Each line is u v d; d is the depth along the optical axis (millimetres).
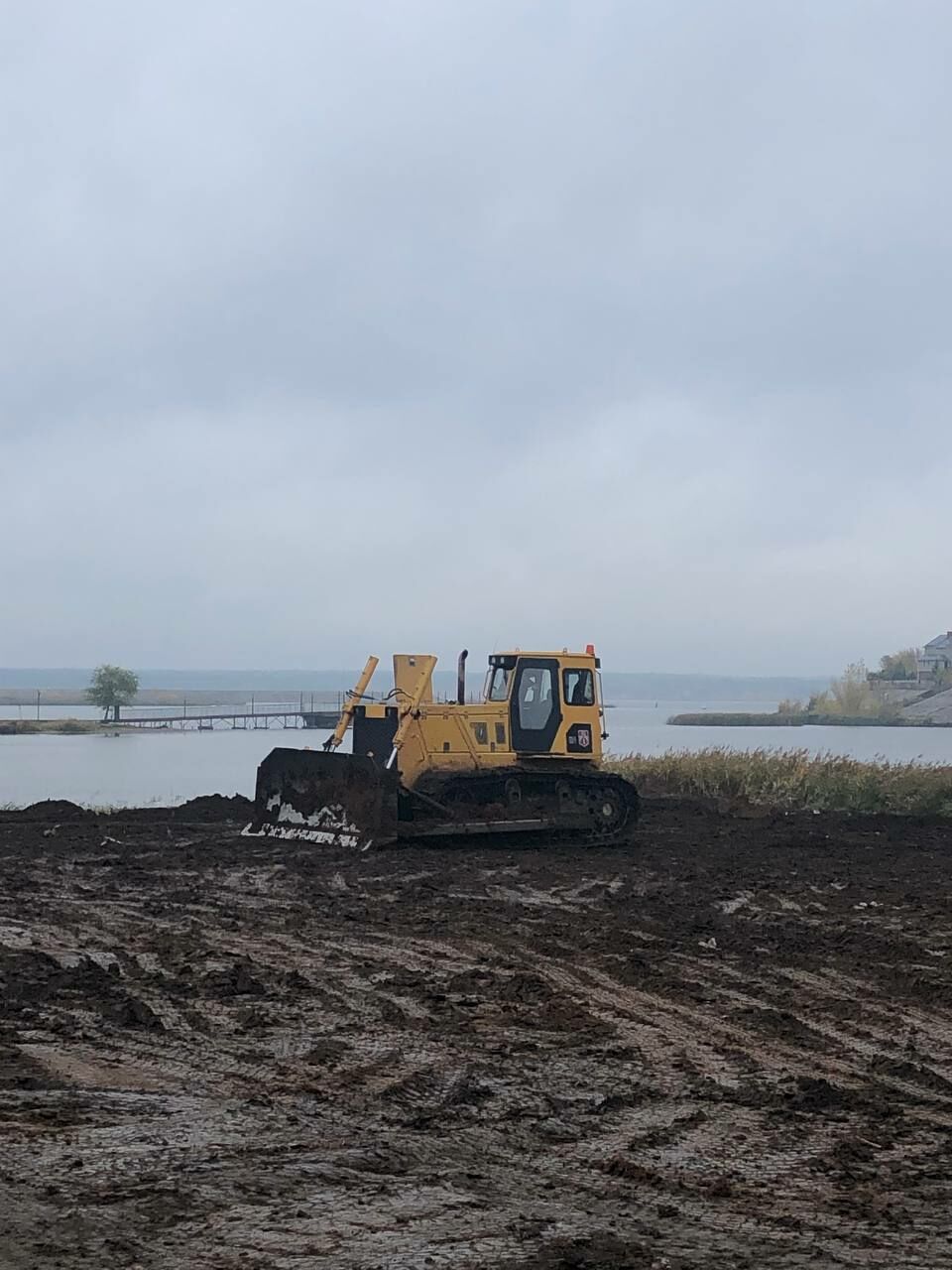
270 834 20141
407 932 13062
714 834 22312
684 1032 9461
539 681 20484
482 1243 5496
